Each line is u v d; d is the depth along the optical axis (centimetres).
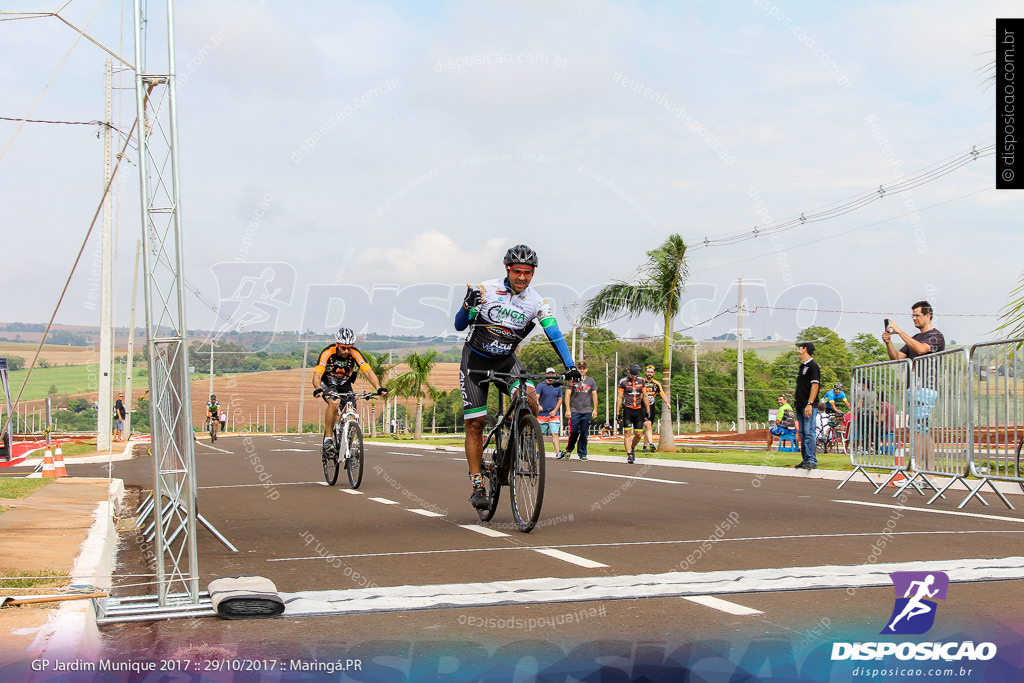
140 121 425
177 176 426
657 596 426
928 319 1066
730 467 1381
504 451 692
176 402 484
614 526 680
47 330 955
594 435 4350
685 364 7200
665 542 595
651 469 1372
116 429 2847
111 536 636
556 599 420
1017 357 834
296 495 965
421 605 409
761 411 7262
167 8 422
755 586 443
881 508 808
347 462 1058
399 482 1134
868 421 1038
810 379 1237
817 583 449
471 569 501
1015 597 421
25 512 695
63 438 2841
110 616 398
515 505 671
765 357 7331
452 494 970
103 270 2217
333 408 1088
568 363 682
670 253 2144
